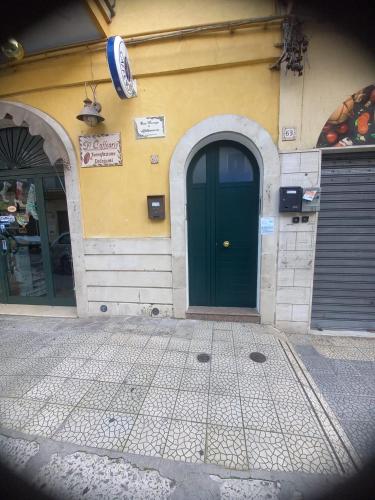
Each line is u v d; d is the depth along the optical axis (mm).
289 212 3232
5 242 4418
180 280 3639
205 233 3787
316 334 3400
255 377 2467
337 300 3469
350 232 3307
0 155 4090
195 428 1892
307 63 2980
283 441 1786
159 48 3197
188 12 3074
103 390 2299
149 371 2561
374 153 3125
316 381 2432
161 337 3217
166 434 1843
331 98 3006
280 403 2137
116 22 3205
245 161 3582
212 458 1669
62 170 3879
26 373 2557
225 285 3861
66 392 2279
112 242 3701
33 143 3949
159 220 3584
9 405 2133
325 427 1902
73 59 3400
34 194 4141
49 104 3584
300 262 3328
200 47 3127
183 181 3416
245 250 3742
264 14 2945
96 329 3471
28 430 1888
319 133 3068
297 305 3416
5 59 3453
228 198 3674
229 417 1990
